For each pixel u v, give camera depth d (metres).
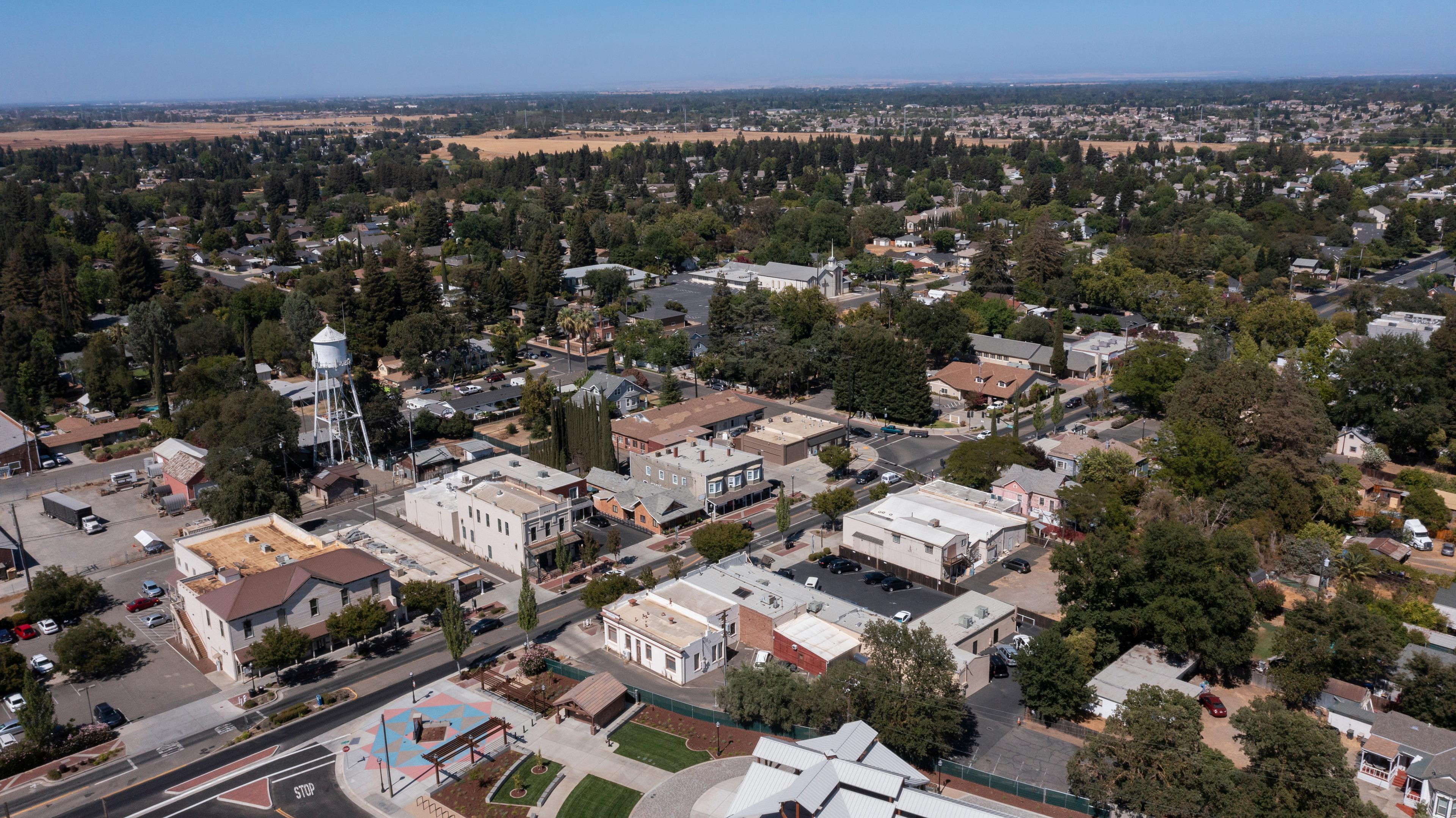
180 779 75.56
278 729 82.19
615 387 169.00
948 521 114.44
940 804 62.81
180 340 192.75
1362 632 80.12
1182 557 87.06
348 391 168.75
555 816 70.44
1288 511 113.88
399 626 100.06
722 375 189.38
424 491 127.38
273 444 132.25
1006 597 103.56
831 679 77.25
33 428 158.50
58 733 81.06
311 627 93.69
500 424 166.88
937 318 191.00
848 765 65.62
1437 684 77.94
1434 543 116.19
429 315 192.50
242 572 99.56
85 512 127.12
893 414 161.50
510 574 111.62
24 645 96.38
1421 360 143.75
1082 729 78.69
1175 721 68.44
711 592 97.19
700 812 70.38
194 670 92.19
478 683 89.06
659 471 133.62
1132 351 178.25
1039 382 178.00
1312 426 120.31
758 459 133.38
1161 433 133.00
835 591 106.12
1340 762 64.19
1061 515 116.88
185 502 132.00
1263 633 96.31
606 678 85.38
